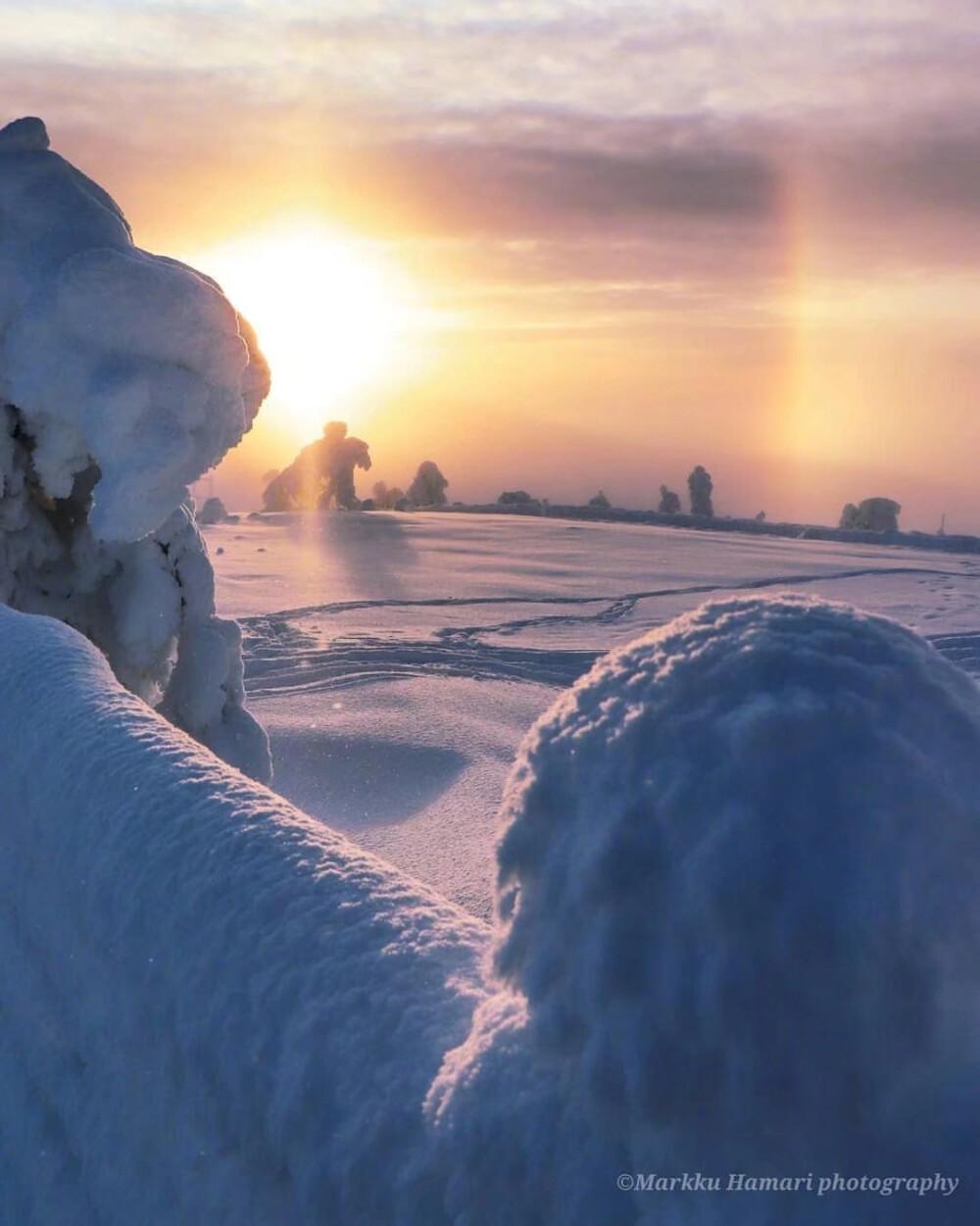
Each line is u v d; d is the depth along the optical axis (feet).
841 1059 2.61
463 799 26.99
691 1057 2.77
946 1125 2.64
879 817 2.71
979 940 2.73
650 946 2.85
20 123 18.03
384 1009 4.76
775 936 2.62
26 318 16.55
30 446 18.54
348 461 155.43
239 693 20.61
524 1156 3.48
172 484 16.83
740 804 2.78
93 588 19.53
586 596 67.00
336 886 5.75
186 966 5.67
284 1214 4.71
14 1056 7.78
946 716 3.02
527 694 39.55
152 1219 5.69
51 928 7.26
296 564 79.41
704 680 3.16
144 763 7.34
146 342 16.51
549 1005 3.18
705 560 85.46
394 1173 4.09
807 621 3.34
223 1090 5.17
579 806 3.20
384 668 43.16
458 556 86.38
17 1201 7.13
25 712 8.68
